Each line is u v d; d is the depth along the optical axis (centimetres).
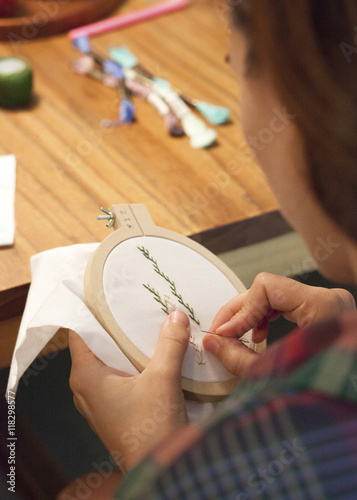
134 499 29
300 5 29
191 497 29
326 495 28
